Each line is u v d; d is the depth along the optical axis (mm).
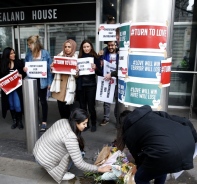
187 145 1641
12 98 3869
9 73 3744
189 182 2457
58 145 2301
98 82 3668
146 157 1633
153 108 2232
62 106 3734
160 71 2166
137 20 2143
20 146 3342
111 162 2383
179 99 5480
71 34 5785
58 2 5559
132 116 1806
